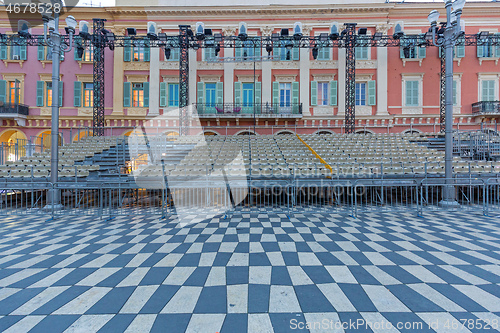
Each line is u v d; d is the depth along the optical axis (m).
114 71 17.25
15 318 2.33
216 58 14.81
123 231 5.13
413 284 2.93
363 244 4.30
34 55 17.28
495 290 2.77
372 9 16.67
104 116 16.16
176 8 17.20
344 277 3.11
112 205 7.51
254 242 4.43
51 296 2.71
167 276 3.17
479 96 16.61
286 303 2.56
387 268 3.36
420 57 16.72
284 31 13.87
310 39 14.15
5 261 3.64
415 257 3.72
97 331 2.15
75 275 3.20
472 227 5.29
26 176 8.41
